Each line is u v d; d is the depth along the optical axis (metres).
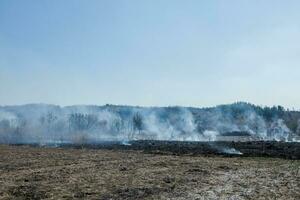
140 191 22.88
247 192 23.12
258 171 31.14
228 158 41.50
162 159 38.91
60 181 25.48
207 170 31.34
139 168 31.92
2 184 24.02
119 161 36.62
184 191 23.17
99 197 21.34
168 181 26.11
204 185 25.06
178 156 42.94
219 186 24.80
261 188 24.31
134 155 43.41
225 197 21.80
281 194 22.59
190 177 27.86
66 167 31.77
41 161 35.59
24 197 21.05
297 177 28.16
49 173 28.48
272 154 44.31
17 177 26.58
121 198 21.25
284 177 28.23
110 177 27.23
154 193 22.52
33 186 23.59
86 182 25.28
